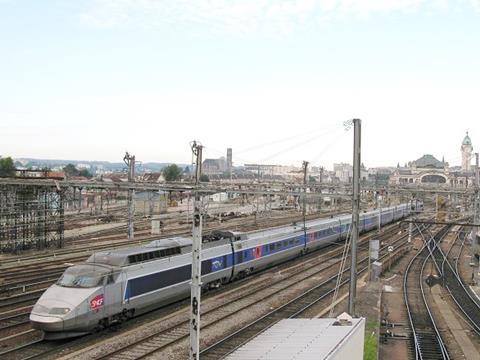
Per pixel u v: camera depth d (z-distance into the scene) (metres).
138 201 95.00
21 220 52.12
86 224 78.12
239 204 86.50
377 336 25.70
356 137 25.81
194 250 15.42
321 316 30.39
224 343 24.33
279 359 14.29
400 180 164.75
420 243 71.50
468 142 182.38
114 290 25.25
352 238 26.06
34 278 37.09
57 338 23.06
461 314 34.19
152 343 23.70
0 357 21.28
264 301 33.38
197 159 22.91
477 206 50.34
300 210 103.38
